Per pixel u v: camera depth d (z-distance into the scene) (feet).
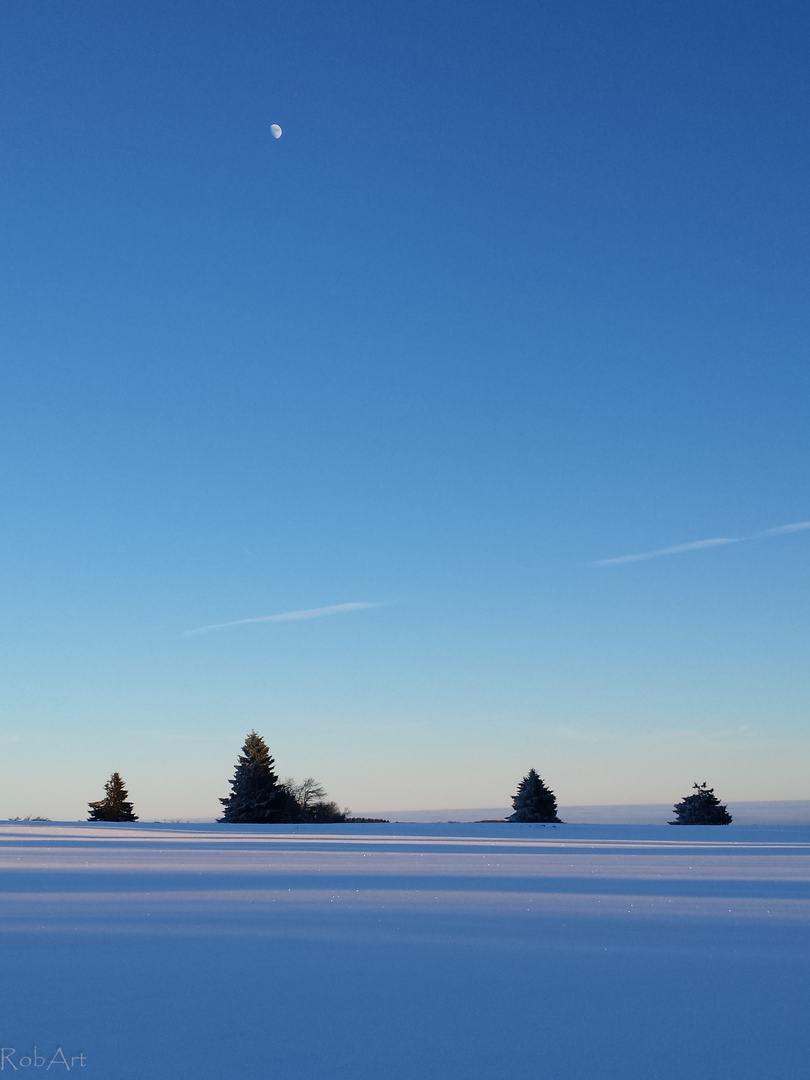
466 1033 22.52
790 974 29.45
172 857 87.20
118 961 30.81
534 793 314.55
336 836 152.56
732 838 152.97
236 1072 19.57
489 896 51.31
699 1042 21.94
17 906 45.44
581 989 27.14
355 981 27.91
